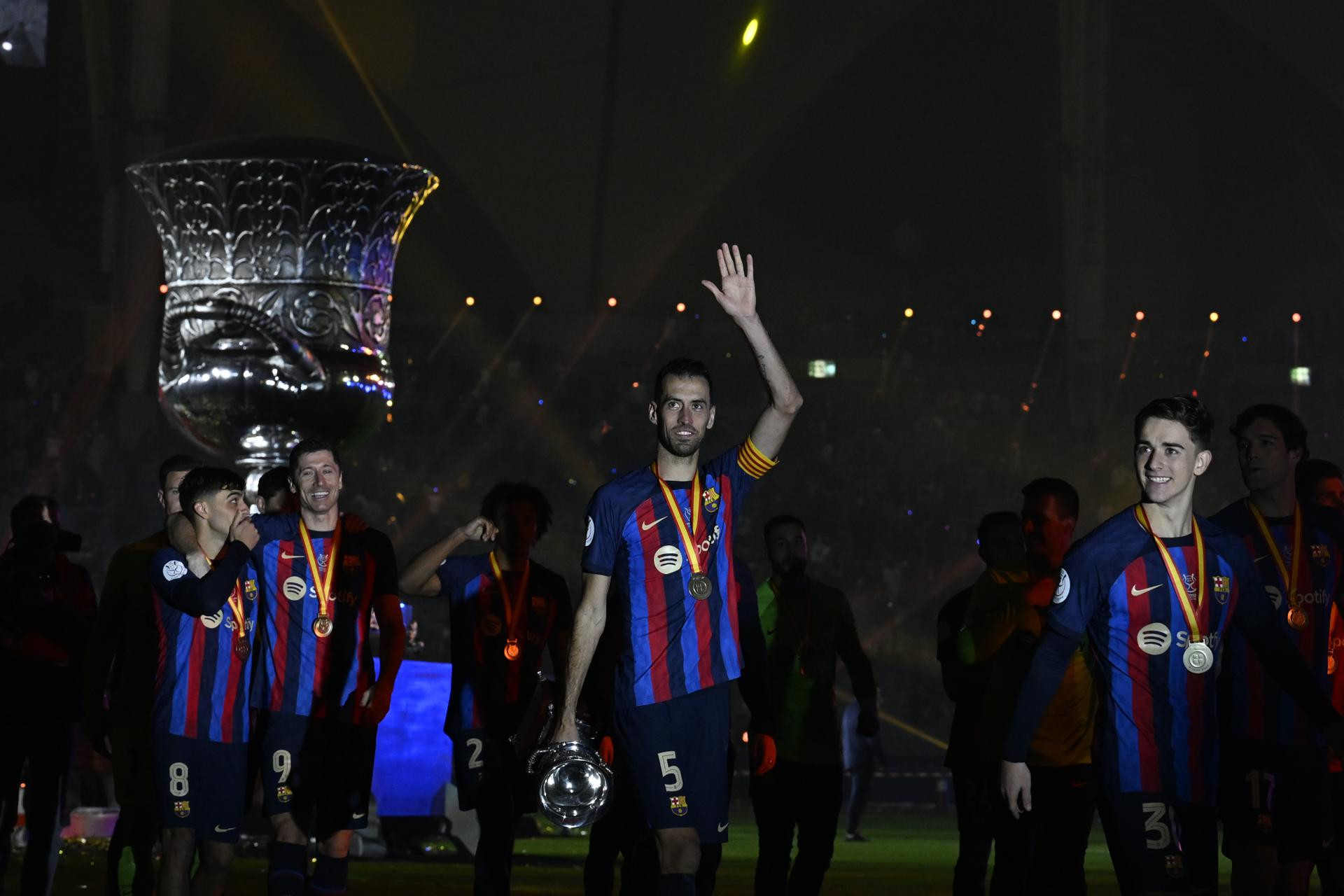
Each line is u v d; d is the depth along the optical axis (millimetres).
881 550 27234
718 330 30203
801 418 29078
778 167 32656
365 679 6285
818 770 7086
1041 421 29391
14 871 9500
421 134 30250
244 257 10312
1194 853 4590
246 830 11641
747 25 29484
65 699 6926
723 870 10969
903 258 33000
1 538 24734
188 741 5883
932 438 29047
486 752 6691
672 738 4945
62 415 26234
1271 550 5461
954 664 6867
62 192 29031
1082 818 5938
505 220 30422
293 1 28688
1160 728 4586
